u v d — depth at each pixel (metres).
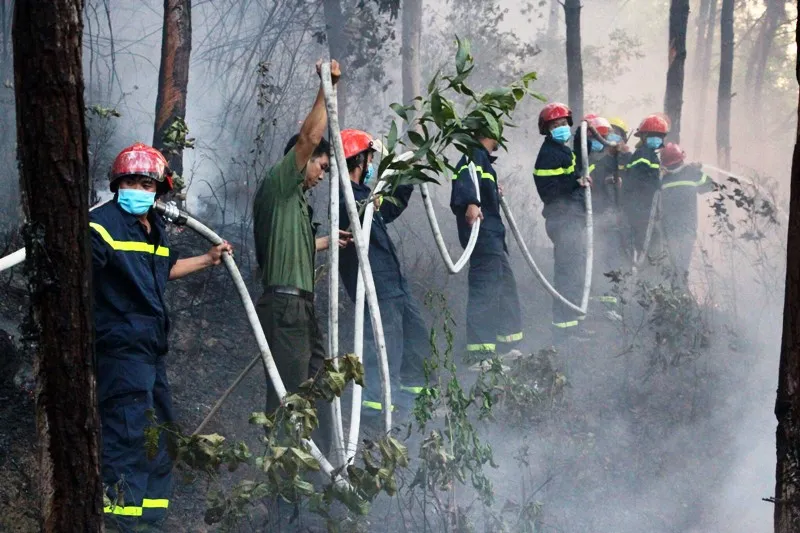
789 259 5.43
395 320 10.25
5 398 8.52
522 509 8.42
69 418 4.85
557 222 13.95
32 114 4.61
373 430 10.22
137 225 7.36
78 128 4.69
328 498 6.93
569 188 13.92
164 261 7.55
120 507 7.05
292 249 8.45
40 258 4.70
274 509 8.07
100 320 7.21
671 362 12.41
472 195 11.67
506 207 12.70
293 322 8.34
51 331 4.77
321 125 8.20
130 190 7.30
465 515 8.05
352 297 10.20
